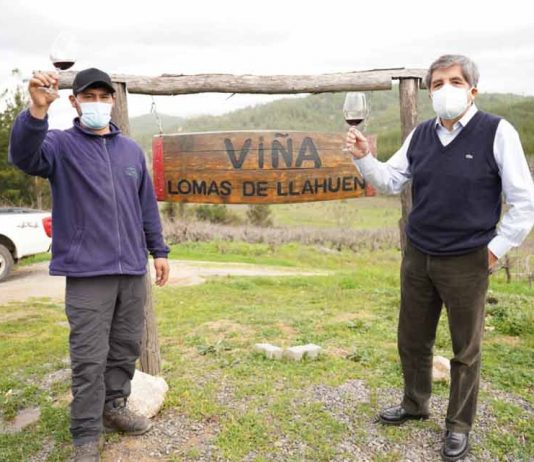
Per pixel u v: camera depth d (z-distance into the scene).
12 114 22.06
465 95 2.60
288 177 4.04
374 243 28.22
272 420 3.32
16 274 10.27
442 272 2.80
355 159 2.95
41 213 10.11
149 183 3.19
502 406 3.45
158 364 4.01
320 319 5.89
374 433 3.18
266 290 8.40
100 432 2.89
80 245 2.81
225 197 4.06
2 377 4.34
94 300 2.83
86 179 2.79
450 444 2.92
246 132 4.01
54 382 4.16
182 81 3.84
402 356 3.18
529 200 2.56
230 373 4.05
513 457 2.96
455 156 2.67
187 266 12.27
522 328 5.26
